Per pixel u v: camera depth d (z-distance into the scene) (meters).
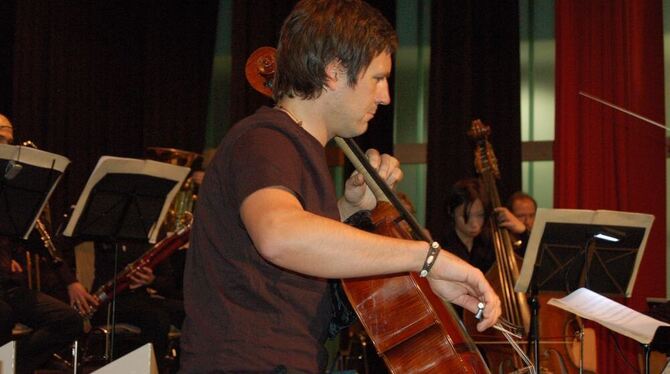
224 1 11.12
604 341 8.65
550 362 6.21
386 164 3.32
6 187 5.80
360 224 3.22
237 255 2.28
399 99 10.65
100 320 7.84
